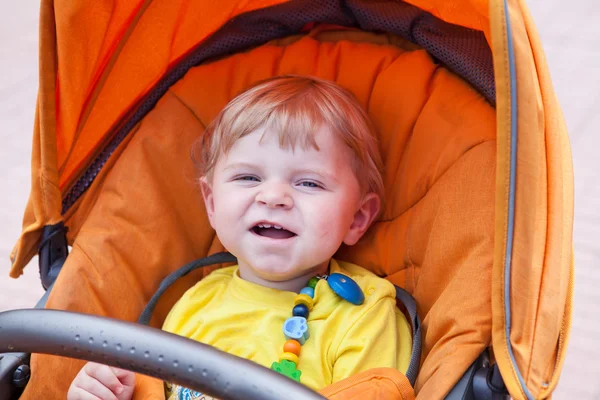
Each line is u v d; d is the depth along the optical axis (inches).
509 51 38.4
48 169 51.4
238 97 55.1
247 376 33.3
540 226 41.4
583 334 83.9
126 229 55.5
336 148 52.7
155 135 58.2
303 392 32.8
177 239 57.2
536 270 40.8
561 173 43.3
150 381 49.0
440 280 51.4
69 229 57.9
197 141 58.7
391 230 56.7
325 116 53.0
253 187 51.6
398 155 56.6
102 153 58.7
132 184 56.6
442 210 51.8
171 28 55.6
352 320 50.5
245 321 51.7
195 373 34.0
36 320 37.1
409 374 47.4
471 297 47.1
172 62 59.3
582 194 101.0
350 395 43.8
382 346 49.7
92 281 52.7
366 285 53.7
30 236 52.9
